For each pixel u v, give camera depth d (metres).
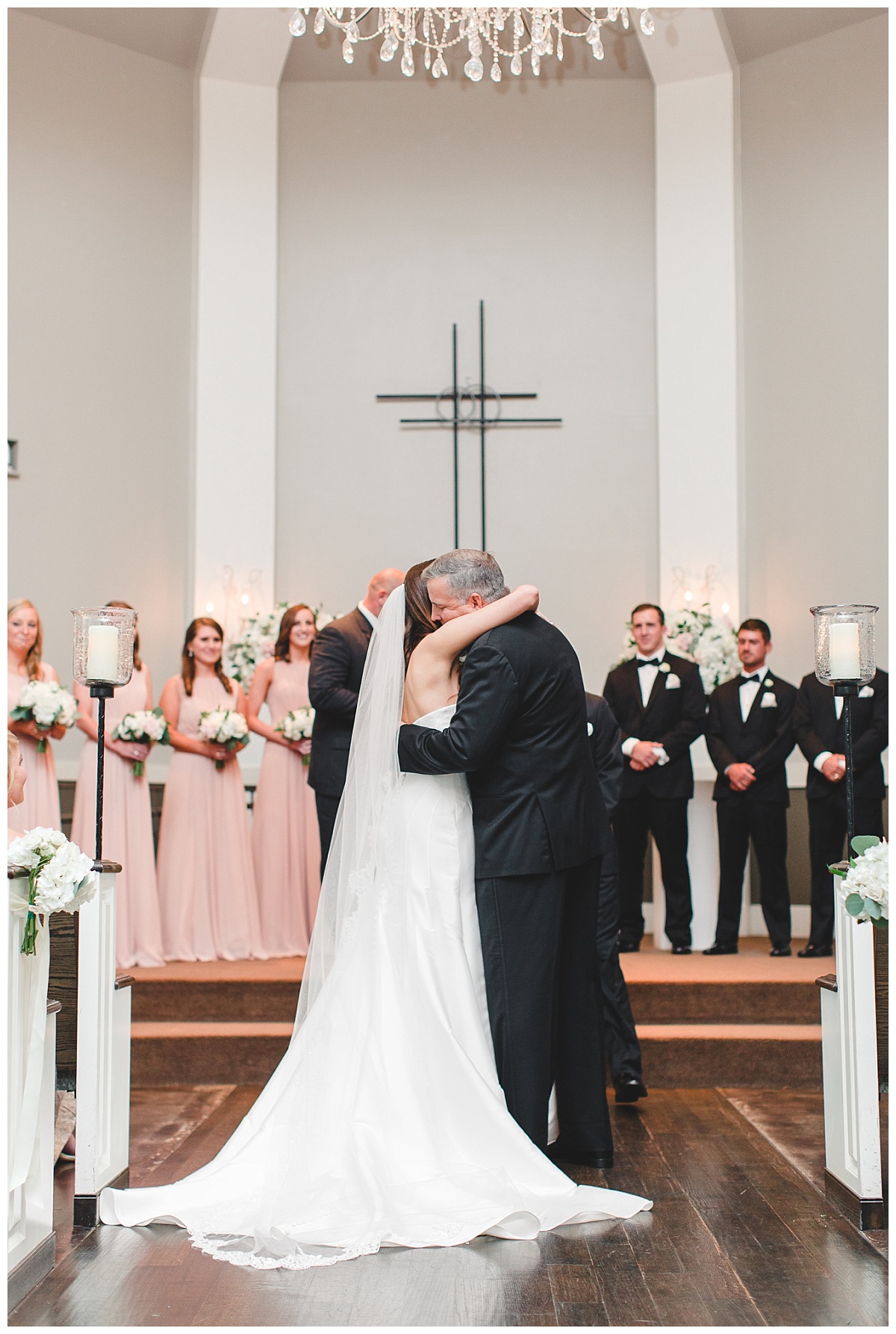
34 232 6.74
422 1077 2.82
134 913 5.10
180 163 7.27
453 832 3.02
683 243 7.21
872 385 6.60
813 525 6.77
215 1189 2.80
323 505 7.37
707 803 5.72
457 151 7.52
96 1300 2.30
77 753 6.61
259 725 5.60
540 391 7.39
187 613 7.14
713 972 4.77
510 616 3.03
